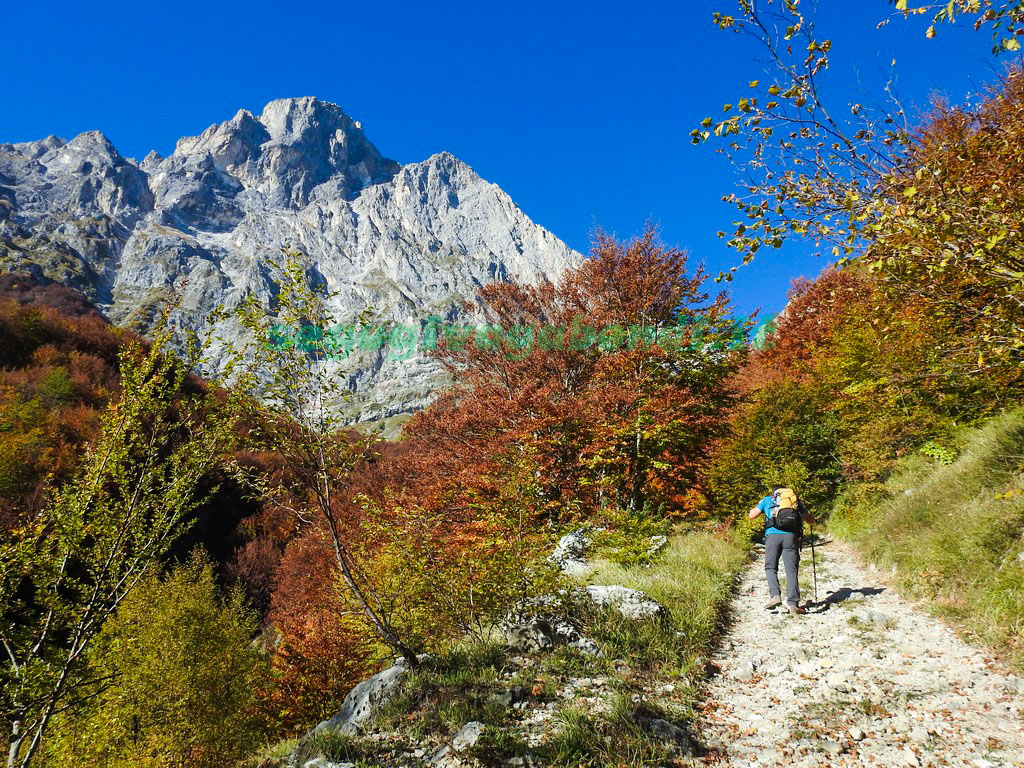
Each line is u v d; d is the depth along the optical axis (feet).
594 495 51.57
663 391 52.65
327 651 47.32
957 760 10.96
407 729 13.44
